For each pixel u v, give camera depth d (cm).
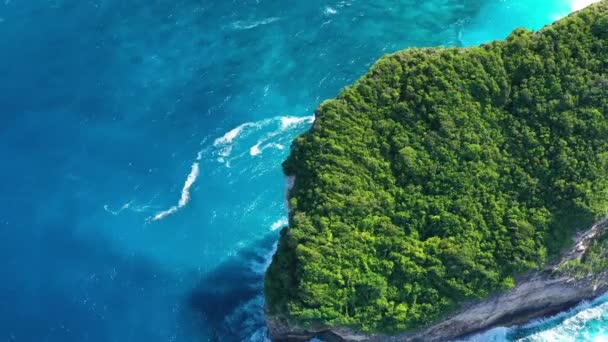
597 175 6912
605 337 7781
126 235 8569
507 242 6956
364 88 7444
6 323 7900
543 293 7519
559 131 7094
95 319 7956
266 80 9844
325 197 7156
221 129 9400
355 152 7300
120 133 9356
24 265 8331
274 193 8869
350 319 7019
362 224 7150
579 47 7256
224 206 8781
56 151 9212
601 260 7488
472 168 7181
